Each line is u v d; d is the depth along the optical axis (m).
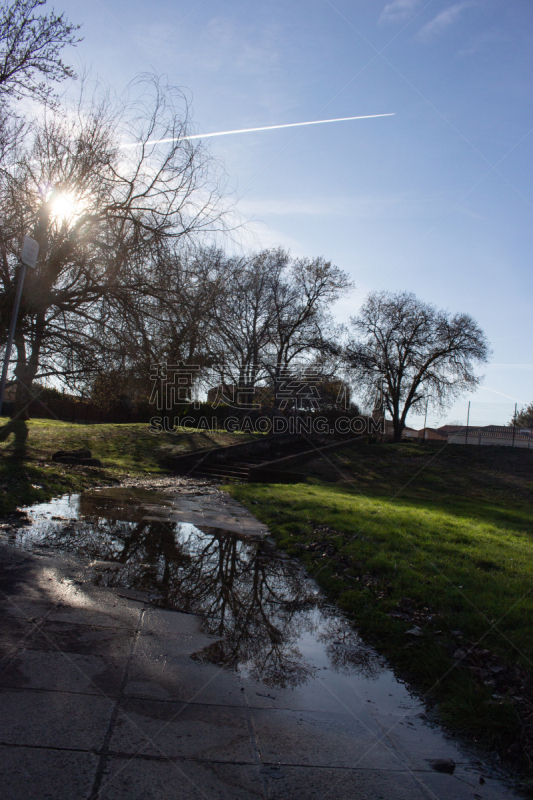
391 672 3.79
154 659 3.54
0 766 2.21
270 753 2.61
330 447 27.59
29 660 3.24
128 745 2.50
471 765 2.69
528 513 16.38
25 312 8.95
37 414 34.00
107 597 4.66
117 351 9.48
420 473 23.50
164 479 15.78
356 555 6.76
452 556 7.07
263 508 11.15
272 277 29.83
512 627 4.49
